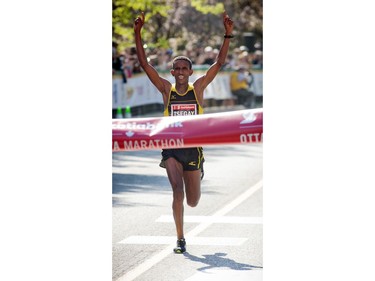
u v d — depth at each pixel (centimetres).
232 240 1953
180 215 1925
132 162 2484
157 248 1933
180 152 1945
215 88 4591
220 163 2591
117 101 3075
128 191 2131
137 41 1955
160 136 1862
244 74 4650
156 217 2036
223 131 1842
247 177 2384
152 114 3177
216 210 2086
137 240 1962
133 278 1841
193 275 1823
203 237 1962
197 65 3572
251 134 1834
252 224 2016
